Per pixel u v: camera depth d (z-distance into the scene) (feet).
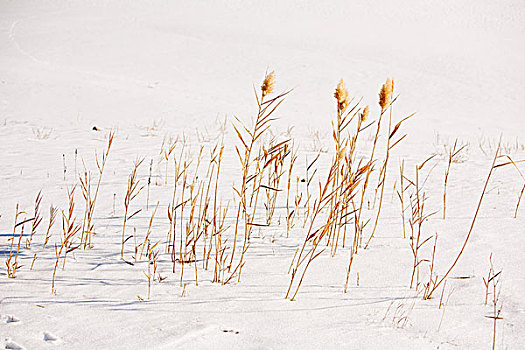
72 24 126.82
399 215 15.75
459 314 8.84
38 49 100.12
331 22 137.18
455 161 26.61
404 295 9.75
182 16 143.95
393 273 10.94
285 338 7.73
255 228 14.17
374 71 86.33
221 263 11.34
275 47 104.63
